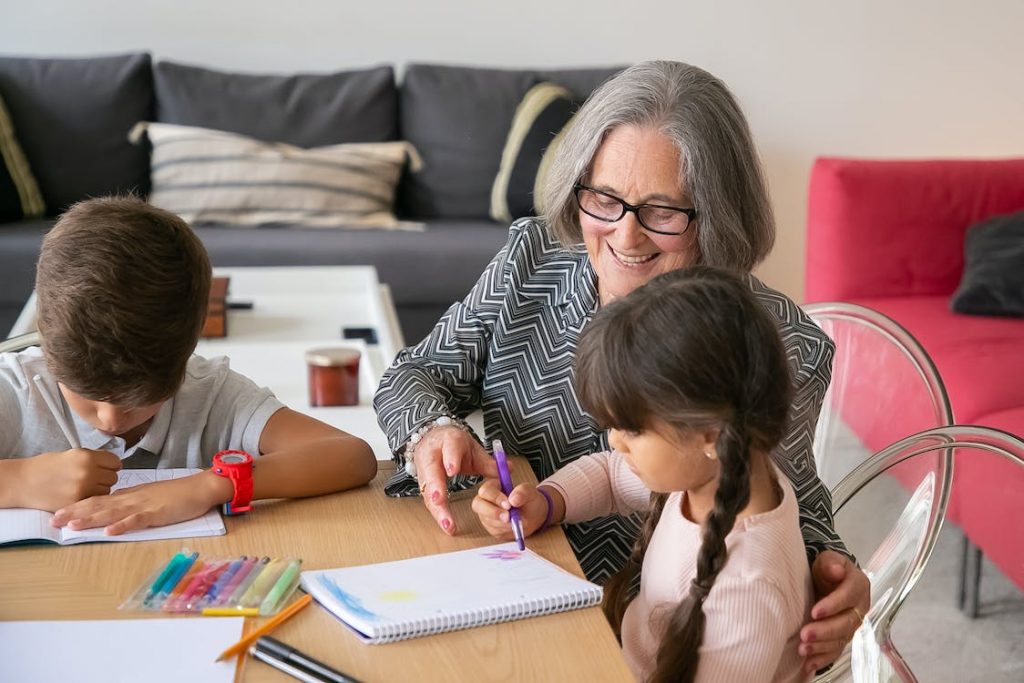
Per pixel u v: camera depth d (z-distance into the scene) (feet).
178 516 3.87
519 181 12.84
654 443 3.43
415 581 3.49
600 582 4.67
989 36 14.44
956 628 7.48
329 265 11.74
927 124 14.65
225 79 12.95
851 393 6.70
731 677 3.40
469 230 12.48
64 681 2.89
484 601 3.35
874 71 14.44
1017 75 14.57
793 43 14.29
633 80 4.25
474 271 12.00
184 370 4.05
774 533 3.51
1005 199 11.67
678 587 3.65
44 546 3.66
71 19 13.19
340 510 4.11
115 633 3.12
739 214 4.28
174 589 3.38
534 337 4.80
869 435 6.77
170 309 3.84
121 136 12.63
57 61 12.64
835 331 6.64
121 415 4.11
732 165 4.20
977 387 8.98
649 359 3.26
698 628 3.41
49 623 3.16
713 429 3.30
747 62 14.30
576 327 4.68
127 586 3.42
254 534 3.86
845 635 3.67
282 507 4.11
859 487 5.08
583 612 3.41
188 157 12.37
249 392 4.78
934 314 10.87
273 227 12.44
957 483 7.88
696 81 4.22
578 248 4.76
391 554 3.75
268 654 3.03
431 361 4.93
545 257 4.82
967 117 14.66
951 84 14.55
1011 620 7.63
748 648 3.38
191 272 3.92
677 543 3.70
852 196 11.54
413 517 4.07
